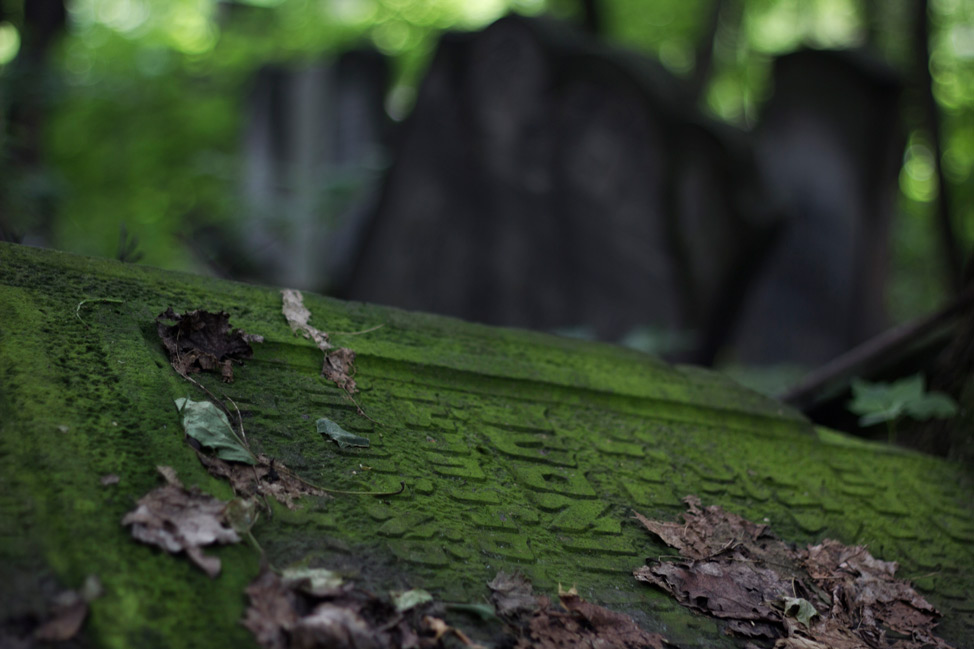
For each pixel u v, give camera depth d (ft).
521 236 23.88
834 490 8.76
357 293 26.30
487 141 24.27
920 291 42.60
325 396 7.25
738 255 21.48
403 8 48.14
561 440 7.98
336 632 4.70
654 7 44.88
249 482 5.89
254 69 37.09
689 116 21.38
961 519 8.95
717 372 10.21
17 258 7.20
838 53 32.83
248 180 33.37
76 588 4.49
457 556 6.00
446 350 8.56
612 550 6.73
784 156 32.81
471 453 7.31
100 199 34.99
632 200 22.29
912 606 7.23
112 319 6.93
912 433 11.66
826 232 32.24
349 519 5.96
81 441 5.50
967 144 42.09
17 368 5.94
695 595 6.43
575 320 23.07
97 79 34.96
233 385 6.91
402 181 25.66
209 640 4.50
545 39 23.21
